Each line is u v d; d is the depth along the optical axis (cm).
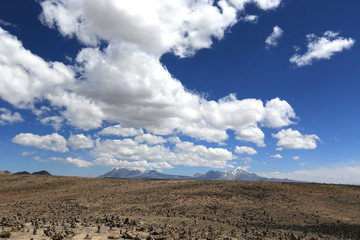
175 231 1925
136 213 3438
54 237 1459
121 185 6725
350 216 3672
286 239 2023
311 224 3181
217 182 6303
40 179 7719
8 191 6062
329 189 5494
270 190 5206
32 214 3288
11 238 1446
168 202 4269
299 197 4716
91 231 1736
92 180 7750
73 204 4281
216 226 2566
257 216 3491
